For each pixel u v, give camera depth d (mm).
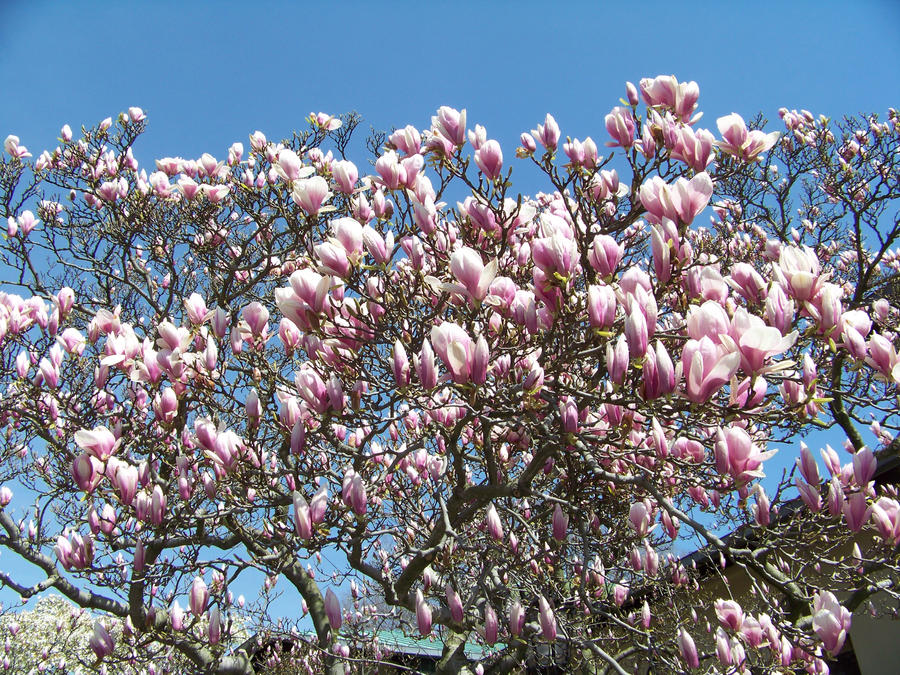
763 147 3258
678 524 4879
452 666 5281
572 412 2924
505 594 5141
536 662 5621
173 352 3592
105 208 8219
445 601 5410
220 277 7371
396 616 6418
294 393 3730
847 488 3250
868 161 9367
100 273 7867
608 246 2750
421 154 3598
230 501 3877
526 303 3109
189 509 3883
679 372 2686
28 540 5453
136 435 4473
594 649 3865
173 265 7332
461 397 3268
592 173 3711
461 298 3352
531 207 3547
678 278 2885
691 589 5969
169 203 7465
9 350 5027
